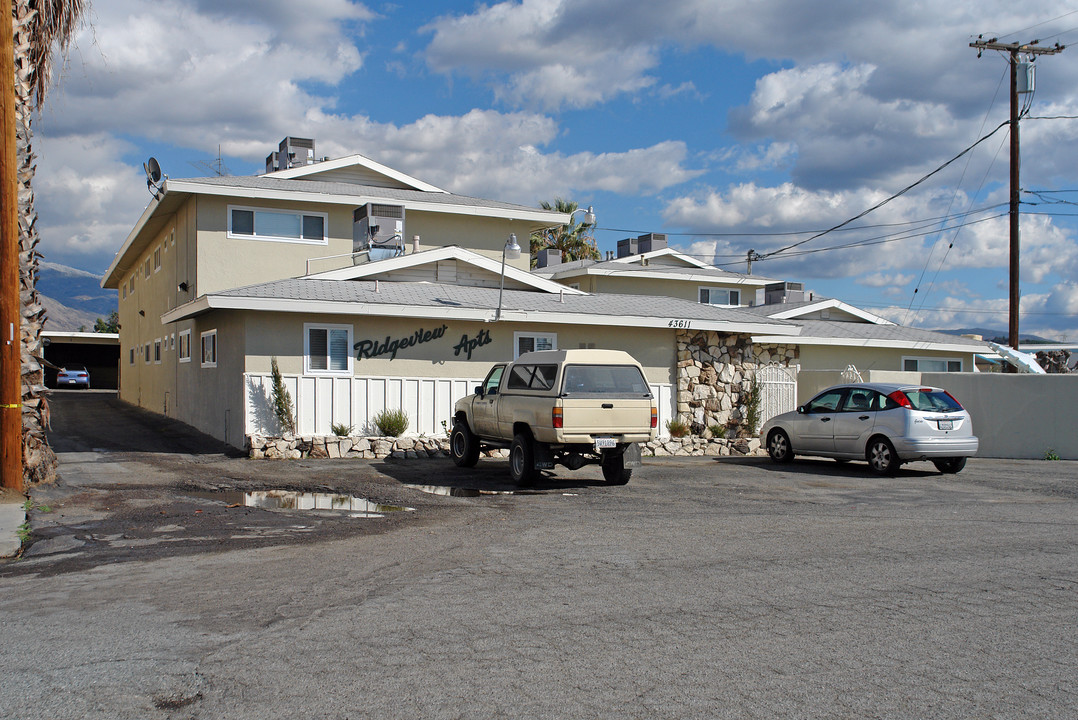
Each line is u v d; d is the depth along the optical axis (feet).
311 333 57.31
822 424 54.39
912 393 50.47
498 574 23.07
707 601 20.48
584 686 14.75
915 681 15.25
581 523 31.81
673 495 40.57
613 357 43.50
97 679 14.87
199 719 13.25
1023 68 81.61
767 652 16.72
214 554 25.59
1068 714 13.85
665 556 25.77
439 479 45.52
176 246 81.66
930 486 45.62
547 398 41.91
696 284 118.21
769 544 27.91
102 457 52.47
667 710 13.76
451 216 88.17
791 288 133.49
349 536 28.68
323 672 15.28
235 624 18.15
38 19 39.27
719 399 71.67
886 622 18.89
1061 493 43.14
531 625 18.26
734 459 61.11
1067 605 20.52
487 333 63.36
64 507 34.24
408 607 19.57
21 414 36.52
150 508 34.35
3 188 35.73
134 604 19.79
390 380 59.67
